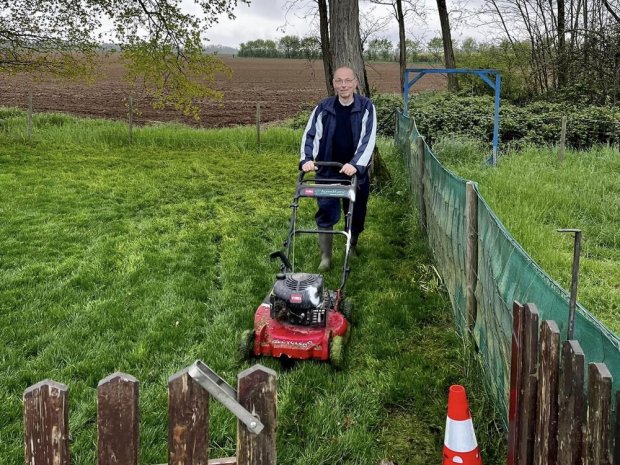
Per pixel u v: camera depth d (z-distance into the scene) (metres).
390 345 4.70
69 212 8.73
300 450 3.49
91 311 5.29
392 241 7.54
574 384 2.02
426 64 35.69
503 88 21.53
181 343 4.74
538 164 11.10
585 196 8.46
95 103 27.03
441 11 22.92
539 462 2.30
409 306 5.41
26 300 5.56
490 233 3.84
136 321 5.09
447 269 5.54
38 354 4.55
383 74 47.19
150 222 8.30
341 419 3.78
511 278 3.28
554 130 14.45
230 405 1.99
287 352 4.34
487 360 3.85
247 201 9.62
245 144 14.98
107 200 9.48
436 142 14.05
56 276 6.17
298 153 14.38
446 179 5.59
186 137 15.31
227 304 5.53
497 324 3.54
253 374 2.04
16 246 7.14
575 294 2.32
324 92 36.06
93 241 7.40
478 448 3.12
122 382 1.97
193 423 2.04
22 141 14.70
